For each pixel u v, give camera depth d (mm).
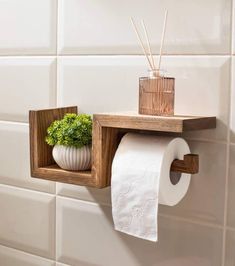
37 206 1089
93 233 1008
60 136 871
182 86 875
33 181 1089
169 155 787
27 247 1116
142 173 773
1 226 1156
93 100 983
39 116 916
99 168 832
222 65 832
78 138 866
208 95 849
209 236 870
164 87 810
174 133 886
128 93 936
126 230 808
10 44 1092
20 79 1085
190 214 888
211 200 862
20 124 1095
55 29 1021
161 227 924
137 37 915
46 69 1042
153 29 896
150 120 766
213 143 850
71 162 879
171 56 881
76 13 986
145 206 774
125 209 799
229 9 816
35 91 1064
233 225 843
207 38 842
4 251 1157
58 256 1065
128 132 874
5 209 1145
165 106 812
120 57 940
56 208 1060
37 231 1095
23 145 1094
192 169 781
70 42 1001
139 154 791
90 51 977
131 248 960
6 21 1093
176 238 908
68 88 1015
